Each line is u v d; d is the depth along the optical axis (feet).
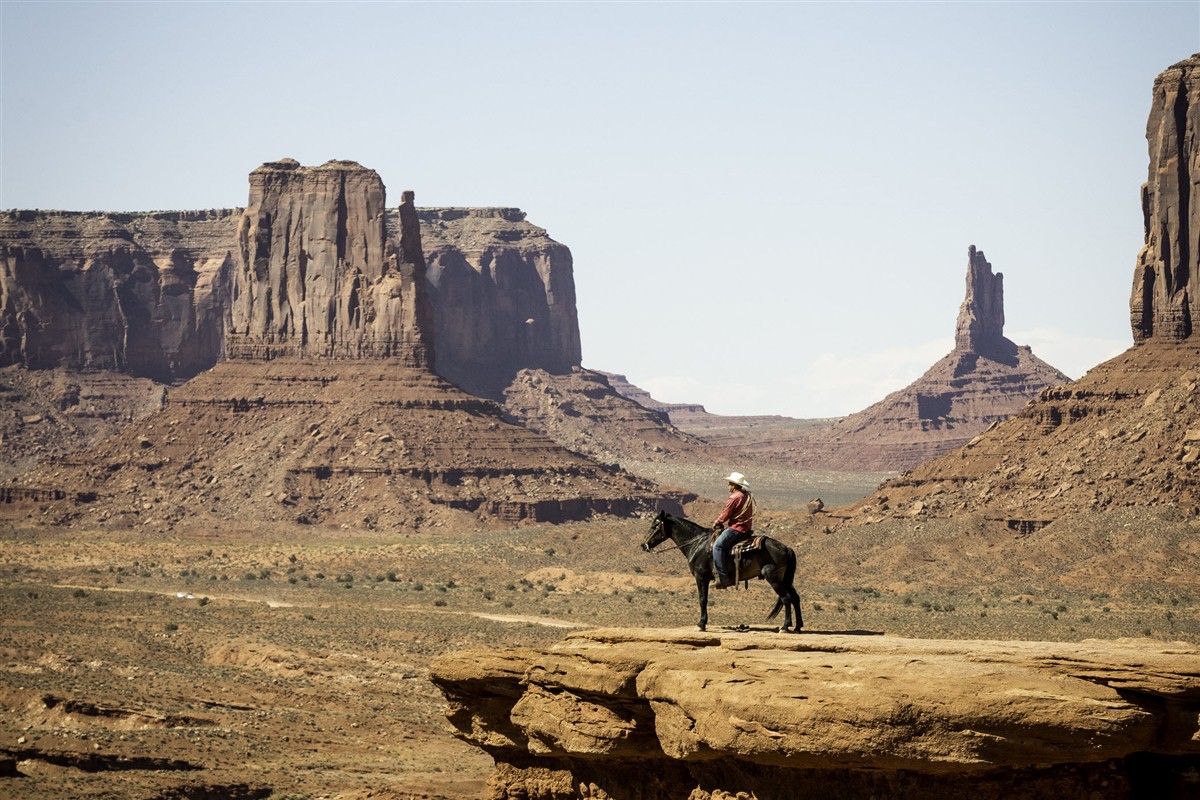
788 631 108.06
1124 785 91.40
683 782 108.68
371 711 303.89
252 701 308.81
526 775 120.67
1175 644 100.94
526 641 385.29
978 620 385.29
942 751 89.30
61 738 249.14
